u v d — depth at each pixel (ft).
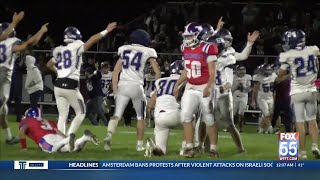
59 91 72.49
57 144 70.44
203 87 65.92
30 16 166.81
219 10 157.79
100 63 132.46
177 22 154.71
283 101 105.81
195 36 65.62
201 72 65.72
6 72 75.00
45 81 128.57
